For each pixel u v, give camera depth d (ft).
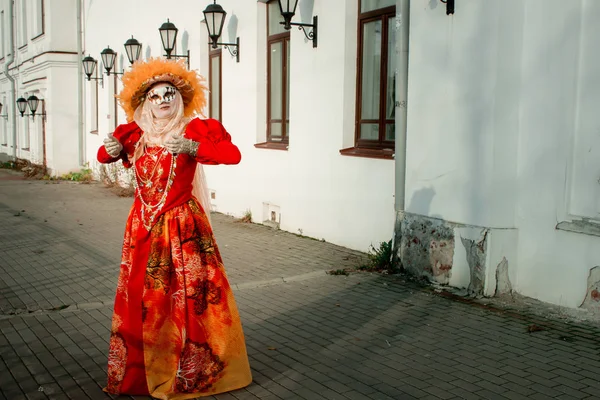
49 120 68.28
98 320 17.88
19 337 16.40
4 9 89.45
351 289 20.94
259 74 34.53
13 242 30.32
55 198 49.32
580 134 17.34
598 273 16.97
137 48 48.73
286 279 22.33
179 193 12.50
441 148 20.70
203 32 40.78
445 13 20.11
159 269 12.30
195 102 13.14
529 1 18.45
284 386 13.20
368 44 26.43
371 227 25.82
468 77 19.47
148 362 12.34
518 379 13.56
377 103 26.09
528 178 18.83
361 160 26.14
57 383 13.41
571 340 15.94
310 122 29.43
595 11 16.81
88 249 28.58
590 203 17.17
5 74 89.61
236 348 12.88
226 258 25.89
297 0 27.58
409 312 18.39
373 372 13.99
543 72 18.20
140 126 12.83
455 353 15.12
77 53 67.10
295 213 31.17
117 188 55.42
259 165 34.37
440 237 20.84
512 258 19.33
